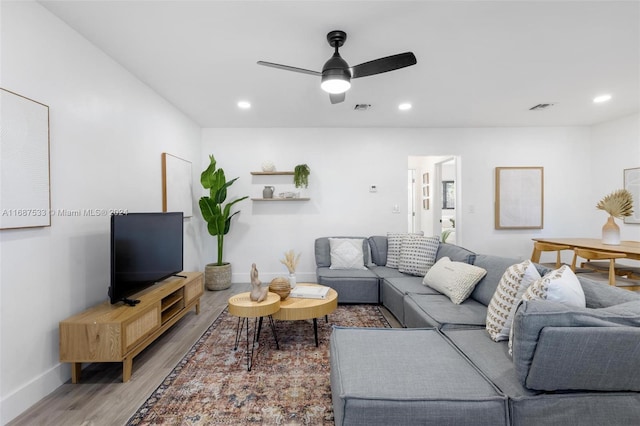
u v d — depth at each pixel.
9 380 1.64
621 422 1.19
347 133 4.77
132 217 2.31
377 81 3.03
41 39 1.85
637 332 1.11
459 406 1.17
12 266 1.67
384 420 1.17
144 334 2.17
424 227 6.58
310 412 1.68
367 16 1.99
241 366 2.17
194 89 3.19
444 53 2.48
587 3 1.87
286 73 2.81
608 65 2.71
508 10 1.93
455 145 4.82
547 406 1.18
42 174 1.84
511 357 1.50
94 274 2.31
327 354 2.35
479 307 2.27
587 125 4.77
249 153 4.70
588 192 4.83
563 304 1.26
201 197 4.16
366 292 3.46
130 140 2.79
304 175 4.50
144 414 1.67
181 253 3.08
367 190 4.79
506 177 4.80
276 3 1.85
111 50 2.40
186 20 2.01
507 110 3.99
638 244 3.38
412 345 1.61
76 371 1.97
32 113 1.78
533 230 4.86
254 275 2.39
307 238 4.75
